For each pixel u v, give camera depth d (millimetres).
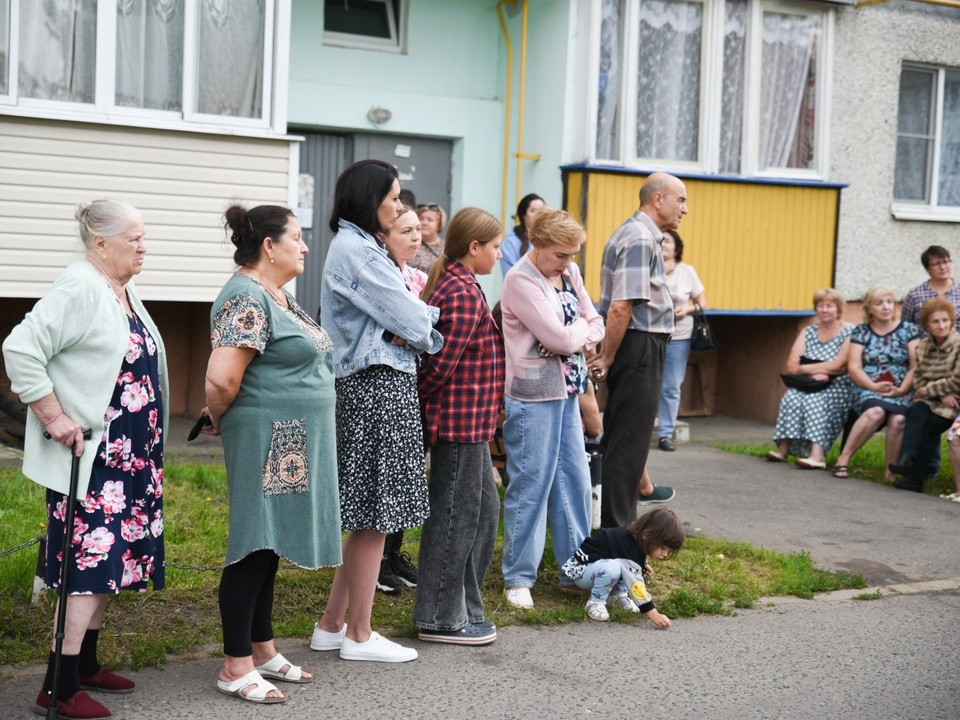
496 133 10969
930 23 11891
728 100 11023
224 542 6117
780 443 9703
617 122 10508
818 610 5777
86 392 3947
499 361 4965
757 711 4430
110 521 4000
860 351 9227
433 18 10633
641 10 10539
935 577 6461
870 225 11828
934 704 4582
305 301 10562
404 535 6449
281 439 4195
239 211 4270
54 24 8406
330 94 10250
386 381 4531
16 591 5098
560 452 5609
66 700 4020
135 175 8672
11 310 9539
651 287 6000
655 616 5359
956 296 9961
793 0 11133
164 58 8766
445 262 4965
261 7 9016
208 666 4590
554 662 4859
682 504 7902
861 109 11648
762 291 11102
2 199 8289
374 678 4574
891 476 8977
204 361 9938
